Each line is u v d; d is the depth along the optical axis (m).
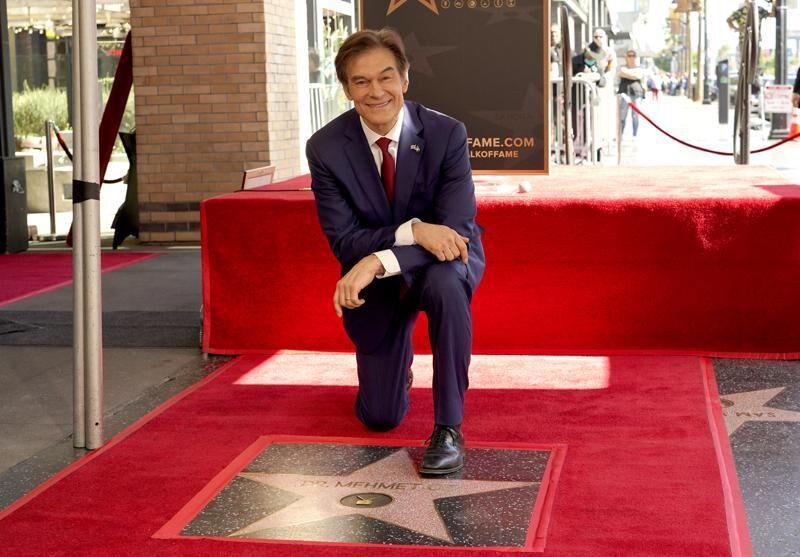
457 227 3.42
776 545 2.75
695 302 4.71
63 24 11.70
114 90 8.98
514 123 5.69
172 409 4.15
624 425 3.76
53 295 6.81
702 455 3.41
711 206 4.62
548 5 5.59
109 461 3.55
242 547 2.81
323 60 10.84
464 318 3.34
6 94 8.88
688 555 2.67
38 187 11.62
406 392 3.84
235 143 8.90
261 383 4.50
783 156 15.86
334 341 5.00
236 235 4.98
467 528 2.89
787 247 4.60
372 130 3.46
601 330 4.79
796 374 4.40
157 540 2.88
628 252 4.71
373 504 3.09
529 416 3.90
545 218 4.73
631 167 6.27
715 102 41.06
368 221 3.52
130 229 9.11
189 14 8.80
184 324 5.77
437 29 5.66
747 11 7.64
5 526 3.00
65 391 4.54
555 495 3.10
